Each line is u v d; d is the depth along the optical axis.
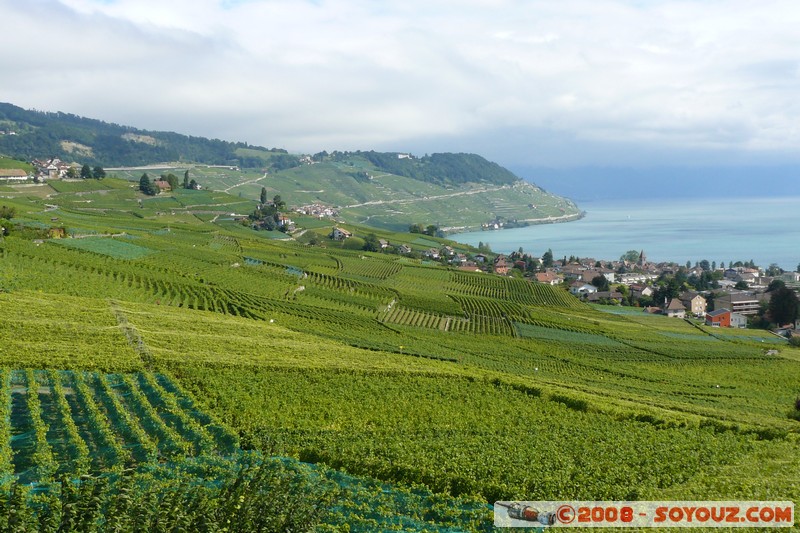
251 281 126.25
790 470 44.19
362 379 62.81
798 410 78.25
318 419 48.72
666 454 45.41
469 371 74.25
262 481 30.00
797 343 141.75
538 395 66.12
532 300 172.12
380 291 143.00
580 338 123.88
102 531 23.92
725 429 60.59
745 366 111.69
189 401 48.66
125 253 124.69
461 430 49.28
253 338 76.88
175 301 98.06
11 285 81.56
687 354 116.19
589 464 40.56
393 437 44.78
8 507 24.41
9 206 156.12
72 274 97.38
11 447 37.25
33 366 51.84
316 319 106.25
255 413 47.47
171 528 24.59
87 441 39.28
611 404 65.94
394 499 33.69
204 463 36.41
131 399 47.75
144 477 32.81
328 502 30.67
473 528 30.12
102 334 64.62
